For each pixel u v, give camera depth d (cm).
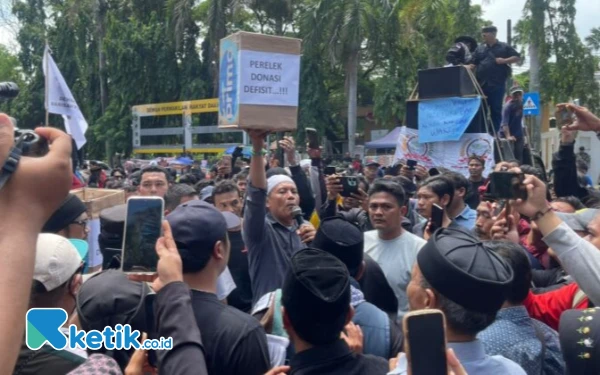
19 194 117
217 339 254
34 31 4175
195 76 3275
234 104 421
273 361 294
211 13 2912
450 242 229
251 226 416
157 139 3256
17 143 120
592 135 1877
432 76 848
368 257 408
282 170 623
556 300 328
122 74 3356
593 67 2038
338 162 2362
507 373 223
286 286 246
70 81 3722
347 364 243
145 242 223
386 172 975
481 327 224
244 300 482
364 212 598
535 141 1711
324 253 253
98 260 568
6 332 112
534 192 270
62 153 121
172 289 219
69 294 257
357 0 2436
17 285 114
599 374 192
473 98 821
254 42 421
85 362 216
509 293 282
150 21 3394
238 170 1062
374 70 3494
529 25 1862
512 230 349
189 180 982
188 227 262
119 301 276
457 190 560
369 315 323
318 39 2520
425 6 2389
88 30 3666
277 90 427
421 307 230
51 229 387
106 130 3422
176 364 211
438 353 158
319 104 3027
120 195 636
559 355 280
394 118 3030
